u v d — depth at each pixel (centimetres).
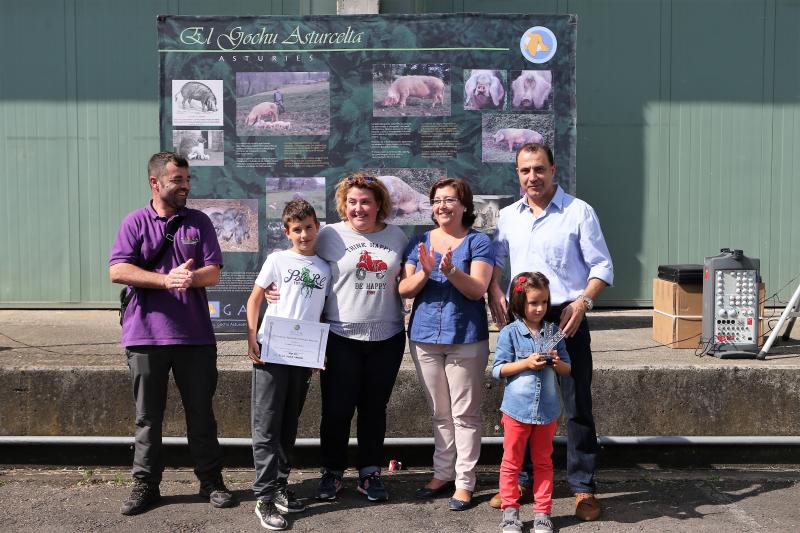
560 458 518
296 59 624
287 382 422
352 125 629
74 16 793
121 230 426
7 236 809
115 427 511
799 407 515
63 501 455
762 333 583
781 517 430
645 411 513
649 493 469
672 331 588
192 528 414
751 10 789
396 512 436
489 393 512
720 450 518
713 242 803
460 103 630
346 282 439
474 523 421
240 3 798
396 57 627
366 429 452
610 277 424
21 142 802
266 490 416
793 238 803
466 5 793
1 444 508
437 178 633
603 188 800
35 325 707
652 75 793
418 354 446
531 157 424
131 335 422
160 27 619
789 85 795
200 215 438
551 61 631
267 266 427
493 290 452
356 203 435
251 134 625
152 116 800
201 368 434
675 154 798
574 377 426
